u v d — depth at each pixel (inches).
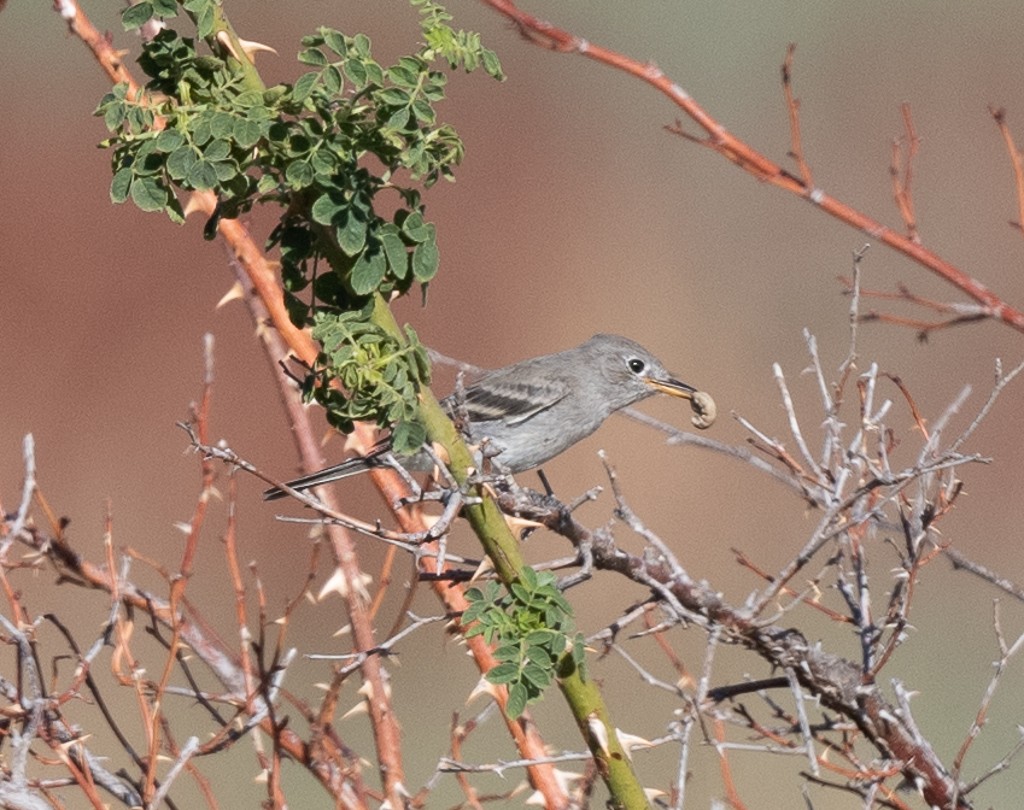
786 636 231.3
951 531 787.4
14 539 218.2
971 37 1143.6
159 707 221.1
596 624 702.5
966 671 619.5
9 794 192.7
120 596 228.2
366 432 266.4
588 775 236.5
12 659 444.8
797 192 275.7
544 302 1011.9
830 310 992.9
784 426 874.1
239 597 234.2
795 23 1176.2
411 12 1089.4
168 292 885.2
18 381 834.8
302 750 235.8
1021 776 542.6
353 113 203.0
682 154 1116.5
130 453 812.6
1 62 1013.2
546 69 1151.0
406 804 232.2
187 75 204.4
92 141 985.5
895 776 252.2
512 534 215.2
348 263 213.0
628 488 804.0
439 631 636.7
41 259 886.4
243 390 853.2
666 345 983.0
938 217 1056.8
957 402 249.1
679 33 1186.0
